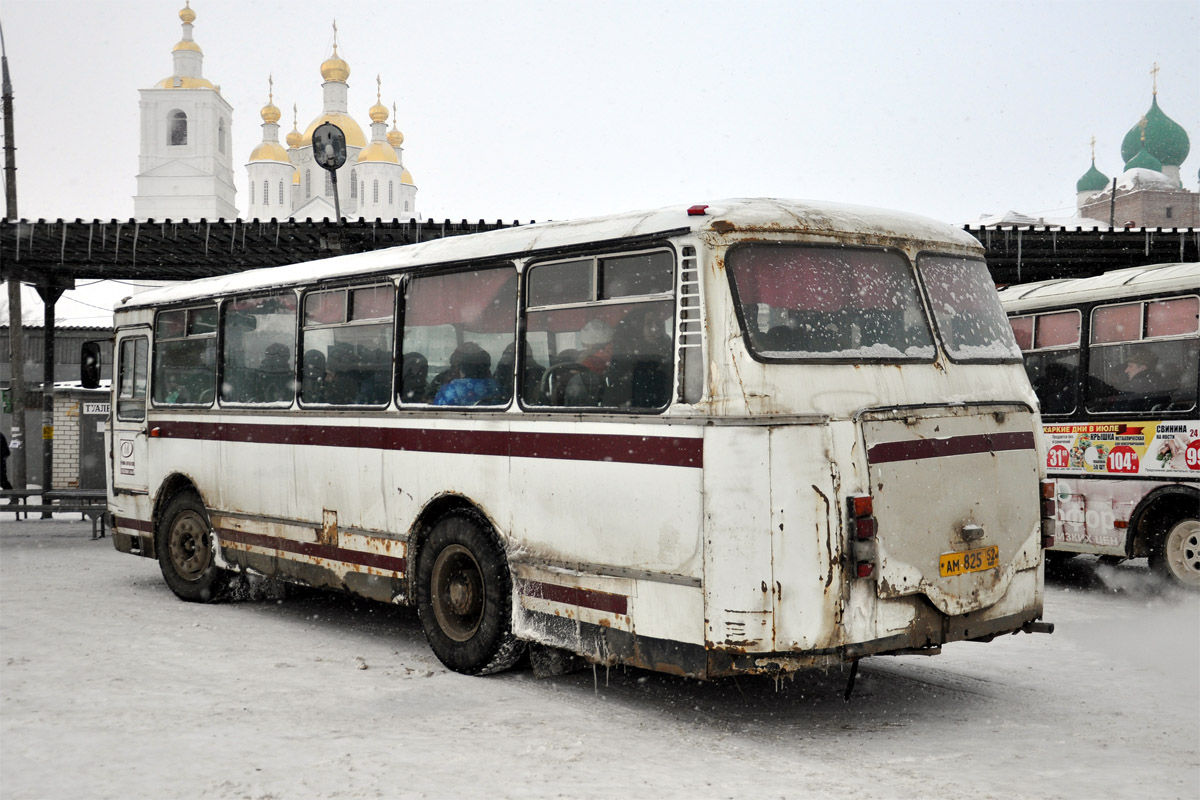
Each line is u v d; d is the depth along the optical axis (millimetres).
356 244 14227
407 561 7453
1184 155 57781
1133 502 9984
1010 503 6117
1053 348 10828
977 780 4832
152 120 78312
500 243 6859
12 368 18547
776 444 5289
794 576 5246
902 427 5648
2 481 21547
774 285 5609
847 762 5125
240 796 4613
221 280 9758
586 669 7152
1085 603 9898
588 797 4586
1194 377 9492
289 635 8352
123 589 10719
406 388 7582
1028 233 13133
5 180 18375
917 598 5629
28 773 4922
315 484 8344
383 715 5961
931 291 6195
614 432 5918
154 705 6117
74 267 17688
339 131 13766
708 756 5215
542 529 6367
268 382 8992
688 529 5477
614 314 6031
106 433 11195
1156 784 4770
